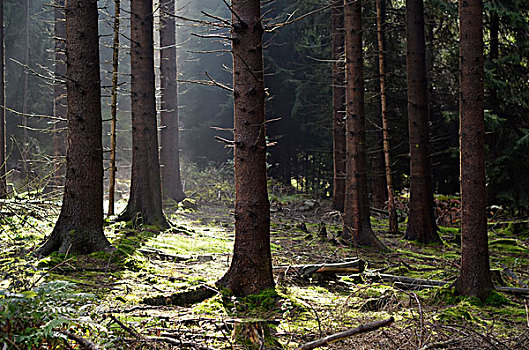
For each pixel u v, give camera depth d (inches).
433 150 847.1
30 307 146.7
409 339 183.5
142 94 454.6
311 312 221.9
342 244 457.1
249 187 246.1
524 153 725.9
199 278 272.2
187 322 197.3
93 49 314.5
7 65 1011.9
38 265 269.1
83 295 159.6
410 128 519.2
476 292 272.5
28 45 1031.0
